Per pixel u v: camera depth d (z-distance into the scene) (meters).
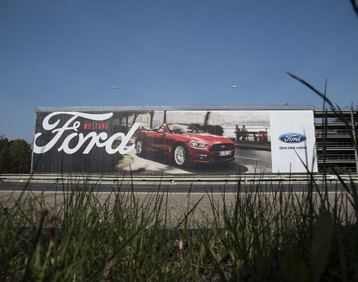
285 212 1.24
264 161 17.47
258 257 0.84
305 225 0.87
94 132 18.50
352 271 0.61
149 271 0.96
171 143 17.20
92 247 0.96
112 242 1.11
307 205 0.93
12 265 0.90
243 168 17.08
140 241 1.13
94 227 1.13
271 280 0.69
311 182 0.76
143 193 5.11
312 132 17.80
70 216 1.12
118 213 1.28
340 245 0.58
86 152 18.27
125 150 18.02
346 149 25.98
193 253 1.22
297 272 0.57
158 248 1.23
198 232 1.38
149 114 18.30
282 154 17.59
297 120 17.95
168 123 17.67
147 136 17.92
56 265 0.68
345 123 0.55
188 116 18.11
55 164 18.14
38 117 18.73
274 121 18.00
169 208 3.18
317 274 0.54
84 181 1.22
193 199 4.43
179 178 12.79
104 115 18.56
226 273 1.04
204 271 1.06
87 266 0.87
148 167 17.45
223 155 16.94
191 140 16.59
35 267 0.71
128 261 1.01
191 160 16.52
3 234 1.04
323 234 0.58
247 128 17.91
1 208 1.21
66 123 18.66
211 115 18.09
